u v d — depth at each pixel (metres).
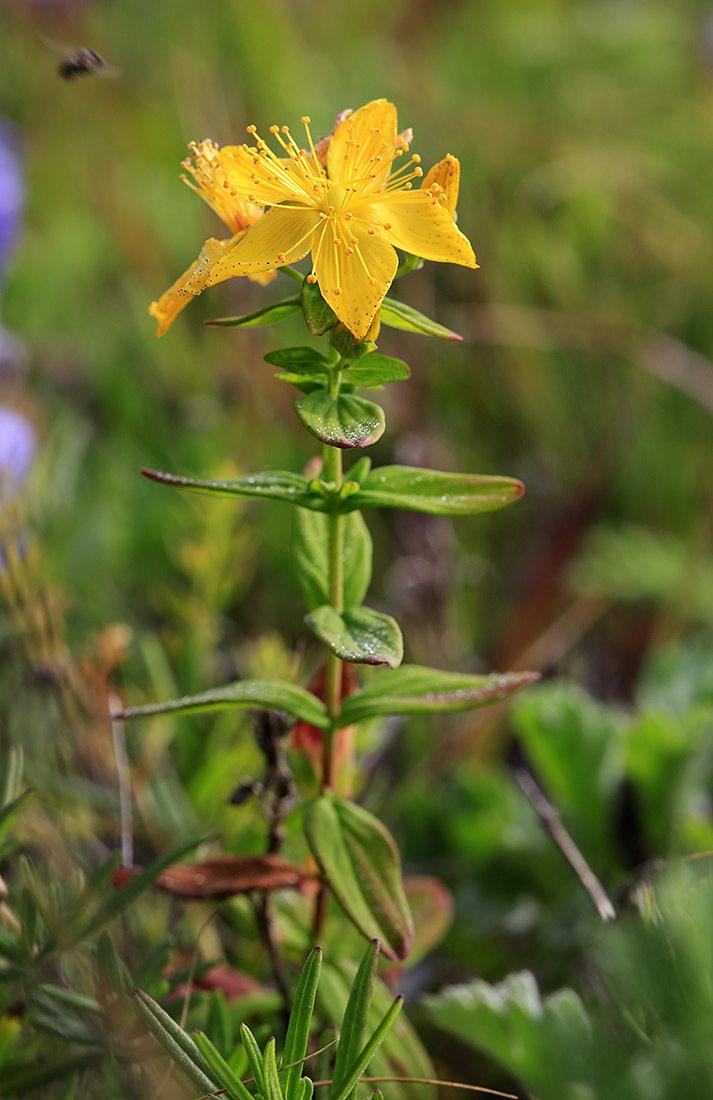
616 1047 0.27
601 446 0.43
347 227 0.27
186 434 0.43
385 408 0.45
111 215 0.54
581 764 0.34
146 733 0.34
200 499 0.36
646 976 0.27
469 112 0.56
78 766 0.32
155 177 0.57
